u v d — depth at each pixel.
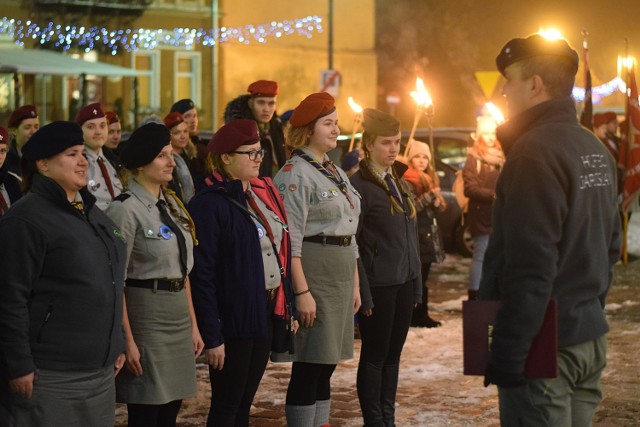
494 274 4.21
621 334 9.84
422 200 9.76
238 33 39.78
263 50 40.88
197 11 37.22
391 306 6.43
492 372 4.05
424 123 31.42
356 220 6.18
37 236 4.59
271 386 7.86
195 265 5.50
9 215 4.62
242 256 5.54
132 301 5.26
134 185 5.33
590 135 4.25
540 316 3.97
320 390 6.38
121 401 5.26
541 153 4.03
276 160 8.60
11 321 4.54
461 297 11.99
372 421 6.44
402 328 6.60
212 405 5.68
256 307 5.55
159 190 5.43
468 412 7.15
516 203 4.02
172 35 36.72
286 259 5.85
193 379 5.44
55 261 4.64
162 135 5.30
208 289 5.50
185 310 5.39
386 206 6.46
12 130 8.35
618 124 15.89
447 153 15.45
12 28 32.66
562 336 4.15
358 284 6.28
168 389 5.31
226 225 5.53
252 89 8.46
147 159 5.28
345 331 6.21
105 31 34.69
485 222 10.45
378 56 50.19
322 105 6.09
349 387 7.85
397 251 6.45
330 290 6.05
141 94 36.34
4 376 4.58
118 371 5.05
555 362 4.00
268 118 8.49
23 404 4.61
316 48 43.00
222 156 5.63
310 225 6.05
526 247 3.97
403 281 6.48
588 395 4.40
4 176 6.60
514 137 4.24
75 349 4.67
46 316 4.63
